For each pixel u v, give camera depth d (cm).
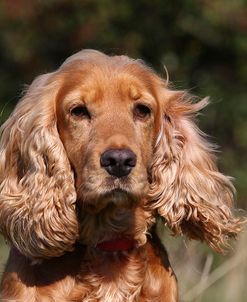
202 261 1315
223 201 857
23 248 804
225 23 2275
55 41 2406
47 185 808
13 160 830
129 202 766
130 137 773
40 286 789
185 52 2348
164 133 845
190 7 2305
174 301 823
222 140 2247
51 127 820
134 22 2331
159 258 831
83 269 802
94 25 2336
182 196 839
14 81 2402
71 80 816
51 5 2352
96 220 808
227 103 2273
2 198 819
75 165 803
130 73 821
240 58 2341
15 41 2406
